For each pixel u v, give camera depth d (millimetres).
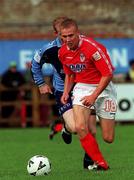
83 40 26125
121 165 31266
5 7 77688
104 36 68875
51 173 27344
